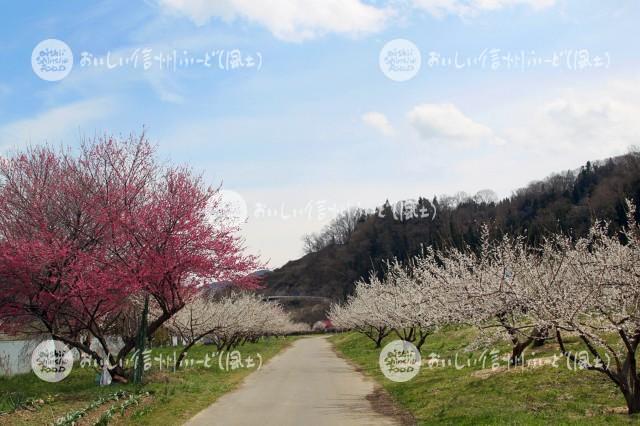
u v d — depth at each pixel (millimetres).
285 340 68750
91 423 11844
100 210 18188
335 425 11703
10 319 18641
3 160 19469
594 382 13141
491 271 14727
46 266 17516
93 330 19109
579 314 10844
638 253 10367
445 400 13734
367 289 42344
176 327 27641
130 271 17484
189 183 19344
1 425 11906
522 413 10836
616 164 61438
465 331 29828
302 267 125938
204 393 16734
